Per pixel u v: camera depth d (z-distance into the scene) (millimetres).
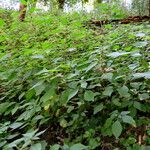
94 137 3014
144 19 7938
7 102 3447
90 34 5344
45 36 5297
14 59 4223
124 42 4082
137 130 3016
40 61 3875
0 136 2992
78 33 4934
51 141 3244
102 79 3068
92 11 9531
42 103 3156
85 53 3912
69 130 3191
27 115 3023
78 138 3051
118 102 3049
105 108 3215
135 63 3258
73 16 7379
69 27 5629
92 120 3176
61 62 3689
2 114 3666
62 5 13766
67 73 3262
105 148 2945
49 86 2988
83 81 2934
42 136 3316
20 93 3699
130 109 2994
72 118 3307
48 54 3994
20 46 5012
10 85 3867
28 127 3225
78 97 3326
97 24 7395
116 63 3451
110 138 3004
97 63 3301
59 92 3182
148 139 2861
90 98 2805
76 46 4434
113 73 3133
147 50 3680
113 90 3049
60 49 4418
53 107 3246
